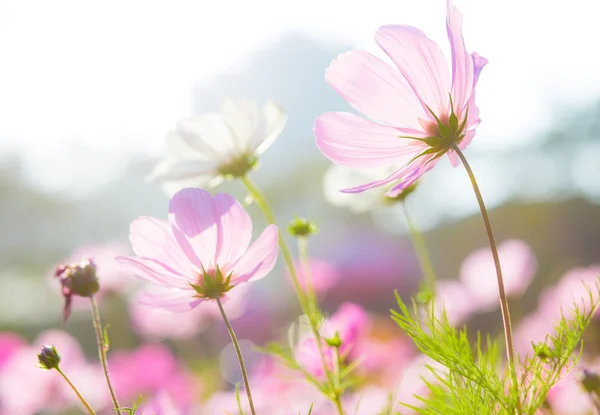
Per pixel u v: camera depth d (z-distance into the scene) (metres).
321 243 3.50
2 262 6.16
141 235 0.69
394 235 3.10
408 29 0.67
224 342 1.81
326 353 0.81
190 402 1.20
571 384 0.75
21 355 1.17
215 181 0.84
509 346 0.64
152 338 1.62
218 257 0.69
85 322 2.52
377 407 0.82
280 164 5.39
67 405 1.15
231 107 0.85
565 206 3.57
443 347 0.67
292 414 0.81
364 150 0.68
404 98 0.67
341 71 0.68
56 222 6.75
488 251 1.13
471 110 0.68
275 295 2.01
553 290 1.00
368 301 2.55
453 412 0.66
